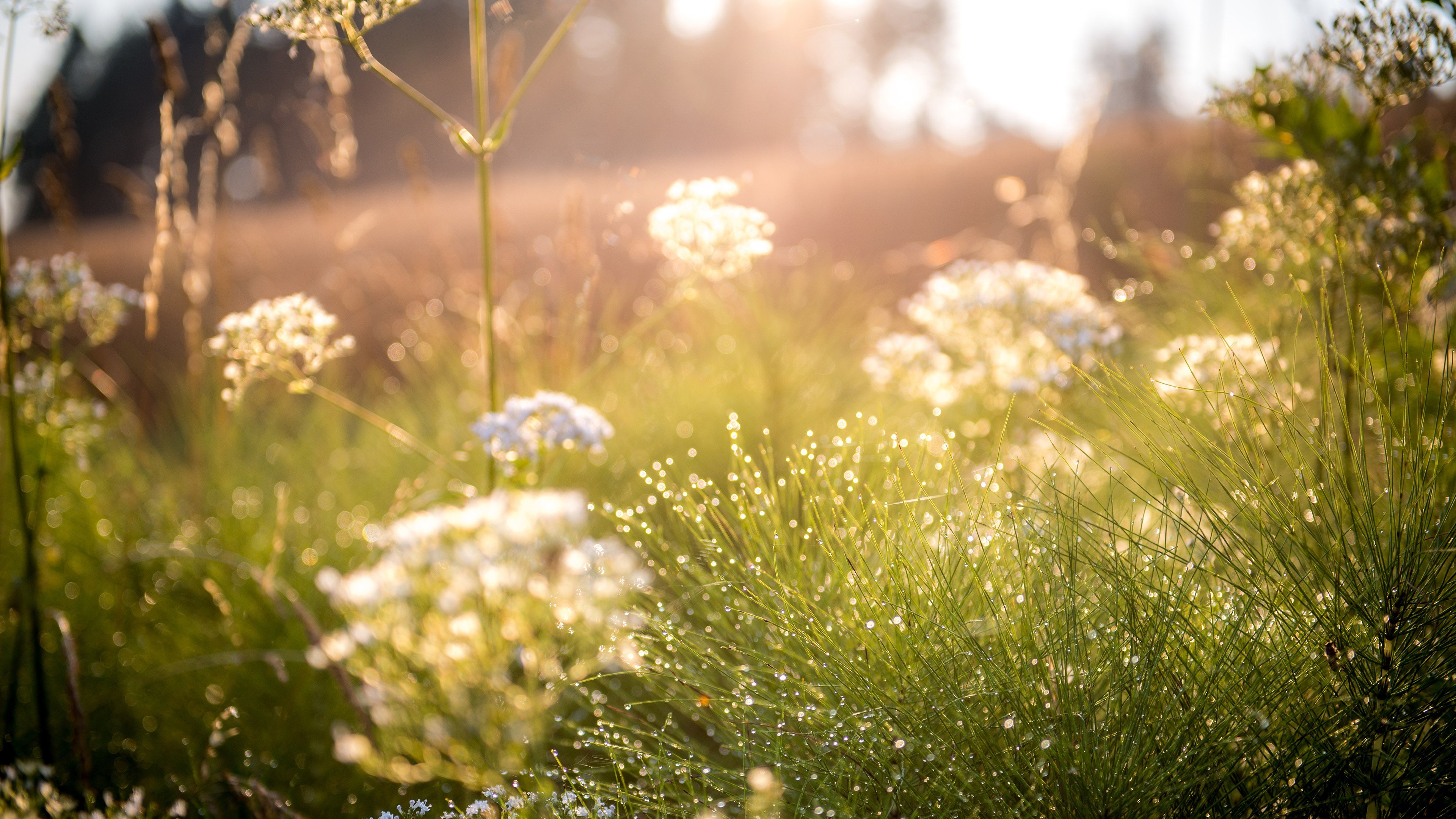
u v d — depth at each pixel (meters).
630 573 0.97
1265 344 1.02
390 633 0.98
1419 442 0.87
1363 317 1.02
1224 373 0.96
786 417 1.19
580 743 0.91
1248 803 0.85
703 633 0.92
